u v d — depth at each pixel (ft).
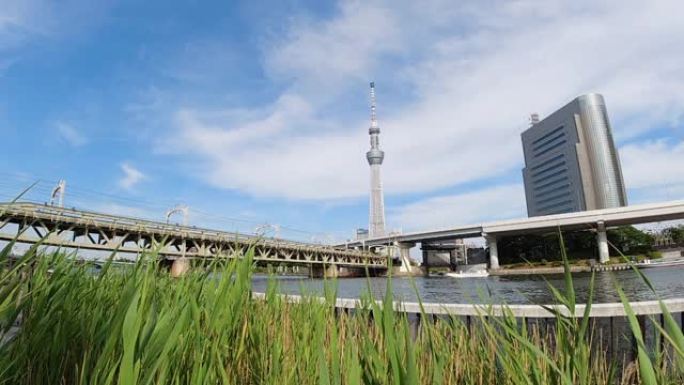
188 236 115.44
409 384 2.81
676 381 4.42
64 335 5.19
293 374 5.69
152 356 3.75
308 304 8.67
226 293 5.28
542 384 4.04
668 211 187.62
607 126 342.64
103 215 96.17
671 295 54.19
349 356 3.85
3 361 4.75
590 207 332.19
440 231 252.42
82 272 8.07
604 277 112.47
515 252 255.09
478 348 6.32
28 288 5.92
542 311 8.77
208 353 4.79
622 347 8.60
